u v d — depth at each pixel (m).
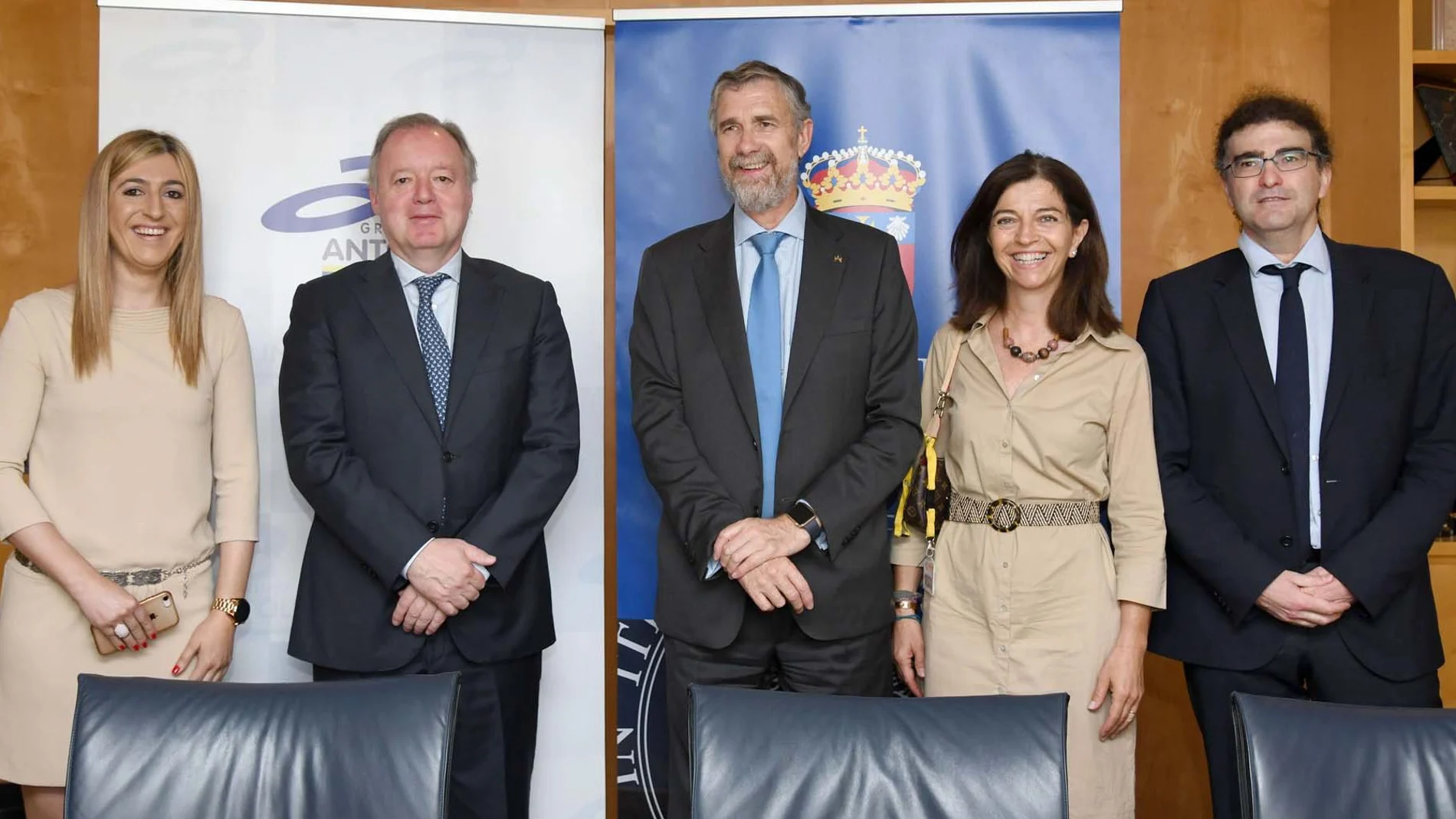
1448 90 3.33
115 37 2.96
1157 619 2.55
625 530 3.08
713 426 2.50
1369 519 2.36
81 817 1.53
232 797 1.56
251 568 2.93
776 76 2.67
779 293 2.63
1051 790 1.53
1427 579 2.45
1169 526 2.46
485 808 2.50
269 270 3.00
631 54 3.10
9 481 2.38
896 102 3.09
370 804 1.55
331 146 3.02
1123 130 3.55
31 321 2.46
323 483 2.44
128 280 2.53
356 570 2.50
